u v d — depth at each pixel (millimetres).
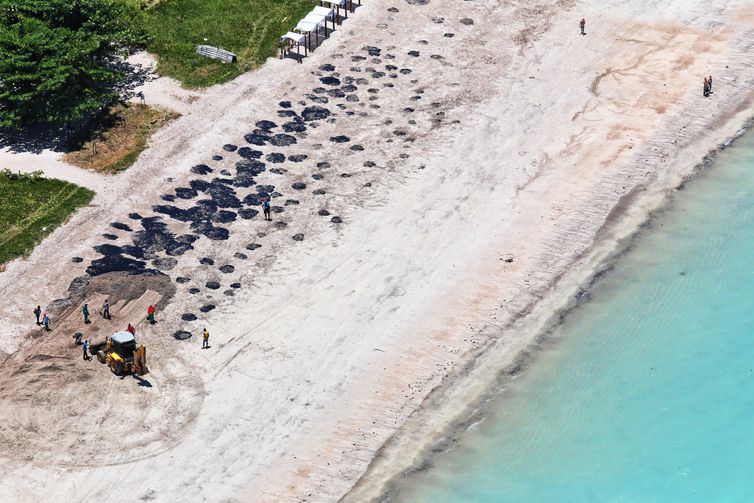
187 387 179000
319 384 180250
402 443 172750
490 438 174250
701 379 183625
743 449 173625
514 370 184500
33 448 168875
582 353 187625
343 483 166750
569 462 171375
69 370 181000
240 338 187625
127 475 165500
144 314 191500
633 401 180125
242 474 166875
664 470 170500
